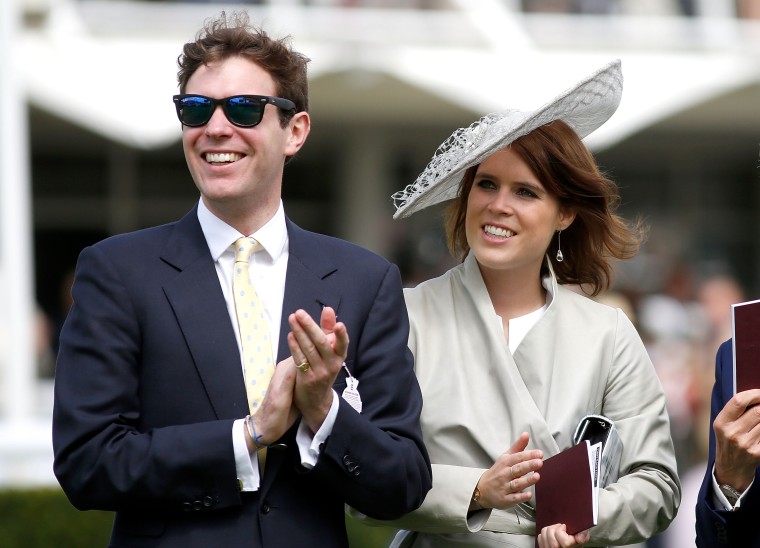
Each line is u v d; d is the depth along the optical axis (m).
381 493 8.49
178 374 8.48
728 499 9.15
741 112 33.12
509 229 9.83
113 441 8.27
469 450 9.76
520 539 9.70
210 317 8.60
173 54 28.89
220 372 8.49
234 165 8.55
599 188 10.05
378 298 9.05
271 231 8.91
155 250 8.80
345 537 8.85
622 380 10.08
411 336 10.12
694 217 39.84
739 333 8.85
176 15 30.41
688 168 39.81
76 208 36.75
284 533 8.46
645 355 10.26
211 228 8.87
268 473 8.48
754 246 40.03
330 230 38.19
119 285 8.59
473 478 9.41
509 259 9.86
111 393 8.36
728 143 39.03
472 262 10.26
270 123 8.63
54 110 27.09
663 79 29.69
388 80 28.64
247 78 8.58
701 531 9.29
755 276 40.00
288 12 30.81
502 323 10.25
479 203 9.87
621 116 28.19
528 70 29.20
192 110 8.53
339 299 8.91
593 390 9.95
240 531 8.38
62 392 8.43
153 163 37.19
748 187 40.12
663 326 26.80
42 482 20.56
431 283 10.46
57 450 8.36
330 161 38.19
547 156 9.79
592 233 10.43
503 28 30.52
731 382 9.34
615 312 10.36
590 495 8.93
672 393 22.17
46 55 28.19
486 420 9.78
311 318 8.24
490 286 10.29
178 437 8.24
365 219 37.31
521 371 9.96
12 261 23.20
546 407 9.86
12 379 22.94
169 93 27.75
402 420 8.84
